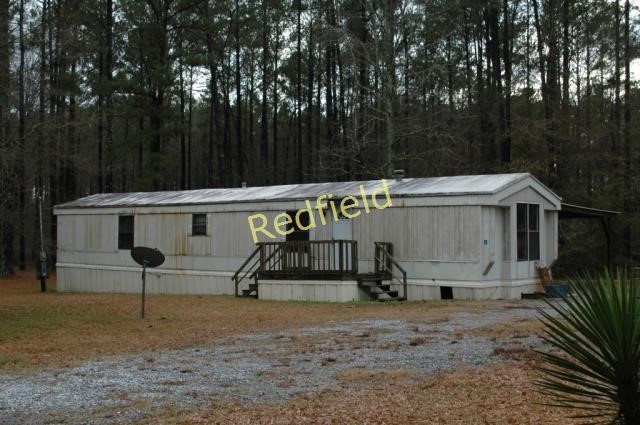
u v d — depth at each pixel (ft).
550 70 102.32
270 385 26.13
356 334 38.34
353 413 21.83
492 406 22.17
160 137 117.91
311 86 133.59
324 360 30.71
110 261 82.02
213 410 22.65
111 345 37.29
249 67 158.71
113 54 114.32
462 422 20.59
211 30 115.75
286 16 136.26
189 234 74.84
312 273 60.85
